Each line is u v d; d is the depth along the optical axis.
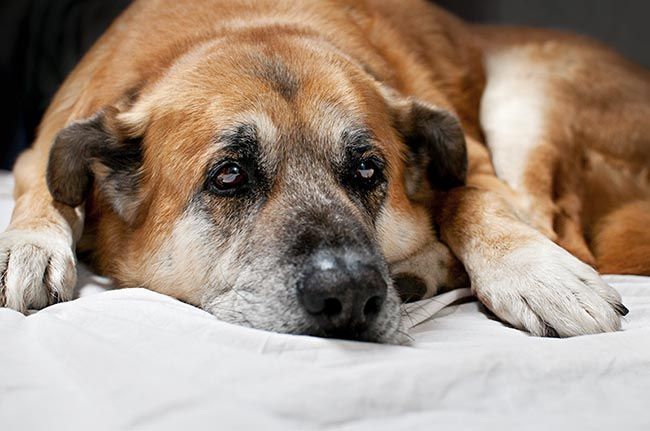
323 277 0.54
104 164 0.66
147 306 0.56
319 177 0.62
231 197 0.62
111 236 0.68
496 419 0.46
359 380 0.47
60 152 0.65
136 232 0.66
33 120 1.31
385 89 0.71
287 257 0.57
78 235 0.69
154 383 0.47
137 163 0.66
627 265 0.74
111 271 0.68
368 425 0.46
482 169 0.80
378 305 0.55
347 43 0.74
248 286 0.58
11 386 0.47
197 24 0.72
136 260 0.66
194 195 0.62
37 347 0.51
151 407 0.45
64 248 0.64
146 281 0.65
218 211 0.62
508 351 0.51
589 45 0.95
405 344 0.56
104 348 0.50
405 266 0.68
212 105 0.62
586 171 0.85
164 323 0.54
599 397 0.49
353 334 0.55
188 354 0.50
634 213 0.79
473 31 0.98
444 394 0.48
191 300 0.63
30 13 1.32
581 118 0.86
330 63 0.66
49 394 0.47
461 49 0.91
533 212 0.79
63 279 0.62
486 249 0.66
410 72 0.81
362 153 0.64
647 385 0.50
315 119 0.63
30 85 1.31
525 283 0.62
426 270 0.69
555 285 0.60
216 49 0.66
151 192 0.65
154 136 0.64
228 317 0.59
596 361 0.51
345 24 0.77
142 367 0.49
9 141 1.31
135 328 0.53
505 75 0.91
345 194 0.63
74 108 0.75
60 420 0.45
